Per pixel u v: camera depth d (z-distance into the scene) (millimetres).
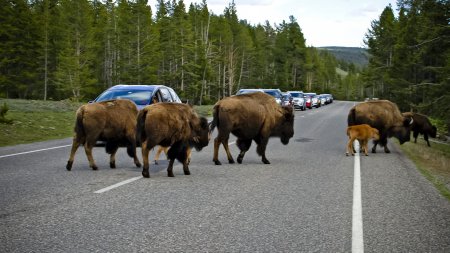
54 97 67938
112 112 9898
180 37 68000
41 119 21578
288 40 105938
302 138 18719
